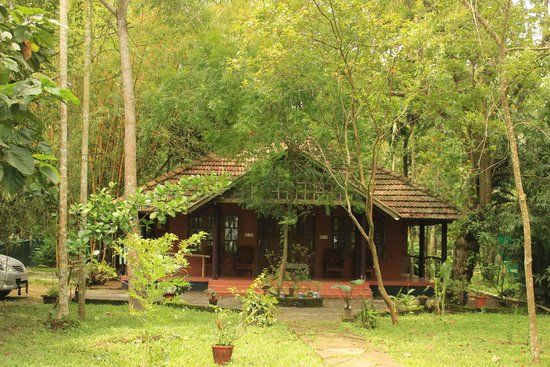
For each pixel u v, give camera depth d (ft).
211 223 71.51
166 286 26.35
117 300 51.85
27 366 26.84
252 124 48.98
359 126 49.47
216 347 29.53
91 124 60.85
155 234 70.49
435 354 33.55
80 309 41.60
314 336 38.01
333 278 71.20
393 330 42.14
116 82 66.80
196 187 41.47
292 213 59.52
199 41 62.28
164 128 67.67
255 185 57.06
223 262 71.56
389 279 70.18
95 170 69.77
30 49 22.91
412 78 44.24
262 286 60.70
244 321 34.19
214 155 70.18
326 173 55.42
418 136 68.44
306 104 47.34
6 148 18.67
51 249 91.09
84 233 38.37
